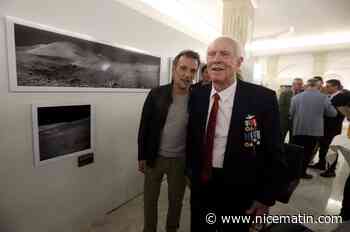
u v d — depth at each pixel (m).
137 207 2.11
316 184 2.66
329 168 2.90
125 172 2.13
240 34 2.77
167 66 2.51
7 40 1.15
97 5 1.63
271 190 1.00
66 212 1.60
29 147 1.32
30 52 1.25
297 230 1.03
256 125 0.98
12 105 1.22
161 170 1.49
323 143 3.08
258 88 1.03
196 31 3.28
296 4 2.92
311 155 2.81
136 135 2.20
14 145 1.25
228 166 1.00
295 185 1.46
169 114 1.41
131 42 1.99
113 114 1.90
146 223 1.57
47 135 1.40
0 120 1.17
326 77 5.43
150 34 2.21
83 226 1.76
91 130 1.71
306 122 2.73
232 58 0.99
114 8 1.78
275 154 0.98
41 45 1.30
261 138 1.00
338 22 3.67
